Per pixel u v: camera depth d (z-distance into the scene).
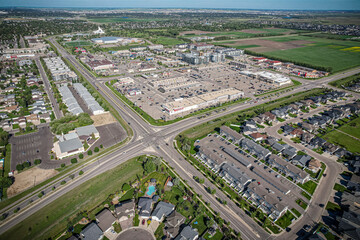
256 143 159.62
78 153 146.62
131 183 126.94
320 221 104.75
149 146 156.88
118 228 100.81
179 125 184.50
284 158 147.50
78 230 100.69
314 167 136.00
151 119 191.50
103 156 145.25
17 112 197.25
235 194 119.62
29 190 117.38
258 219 106.00
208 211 109.69
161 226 102.31
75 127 173.88
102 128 176.75
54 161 138.88
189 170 136.62
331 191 121.62
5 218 103.12
